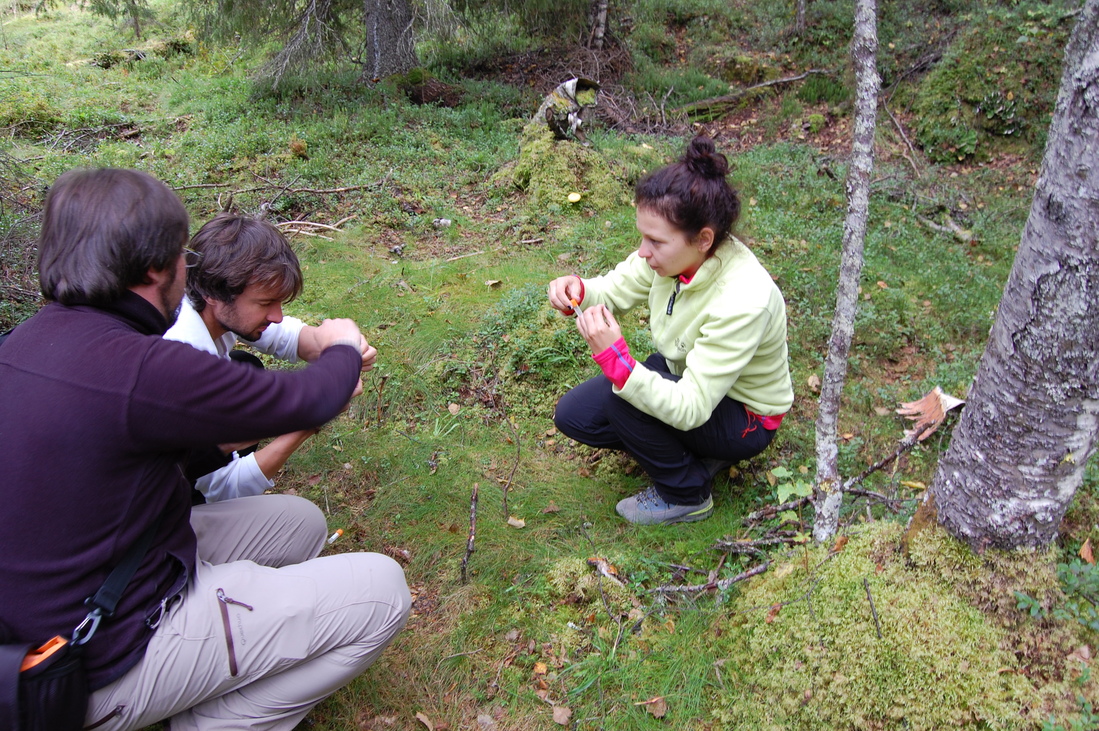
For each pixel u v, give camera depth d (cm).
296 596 173
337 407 167
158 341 146
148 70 1054
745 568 257
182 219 155
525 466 316
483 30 968
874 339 416
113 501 146
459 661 230
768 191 632
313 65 842
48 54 1139
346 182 604
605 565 259
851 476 313
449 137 721
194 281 196
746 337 236
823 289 464
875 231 590
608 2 995
